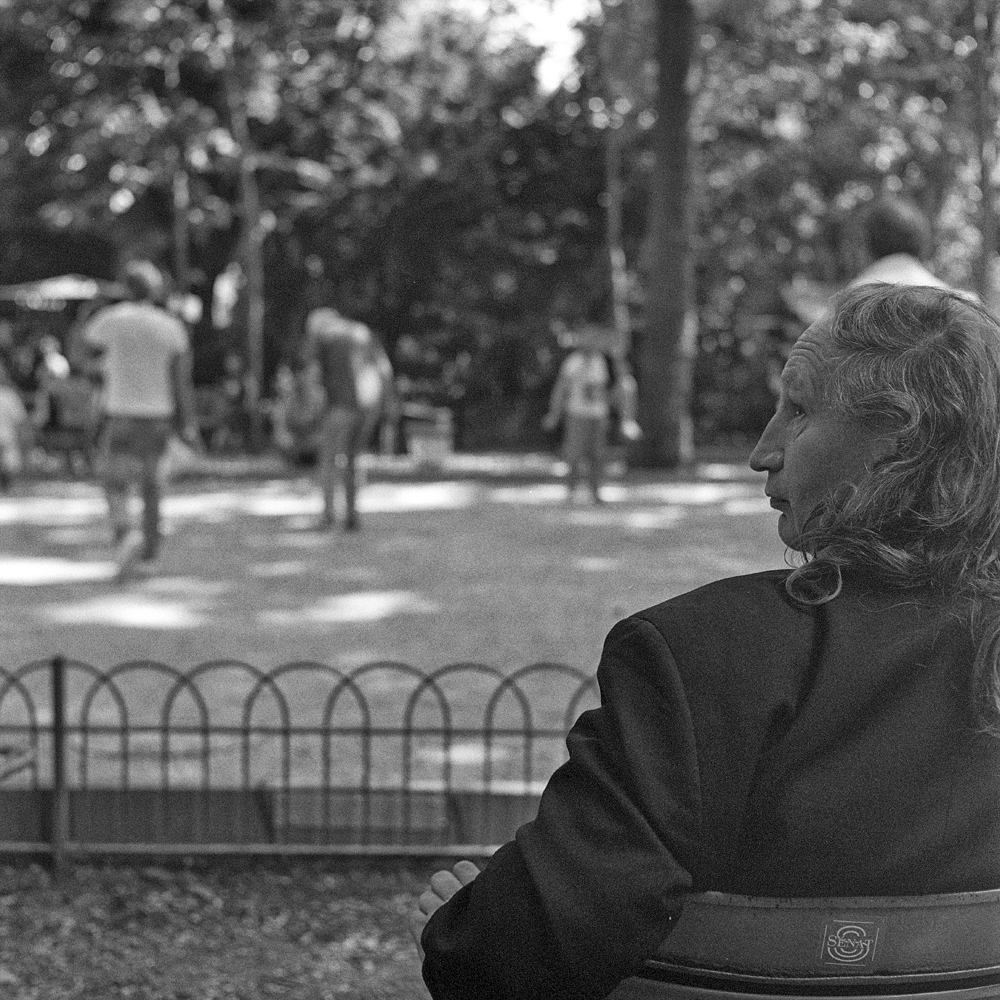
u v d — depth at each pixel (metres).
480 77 42.56
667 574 15.54
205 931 6.07
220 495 24.08
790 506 2.45
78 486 26.19
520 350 43.72
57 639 11.83
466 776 7.86
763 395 43.06
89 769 7.95
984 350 2.32
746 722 2.16
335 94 41.78
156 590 14.34
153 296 15.56
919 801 2.20
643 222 43.31
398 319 43.34
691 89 29.52
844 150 41.38
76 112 40.25
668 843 2.10
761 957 2.21
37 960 5.73
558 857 2.10
